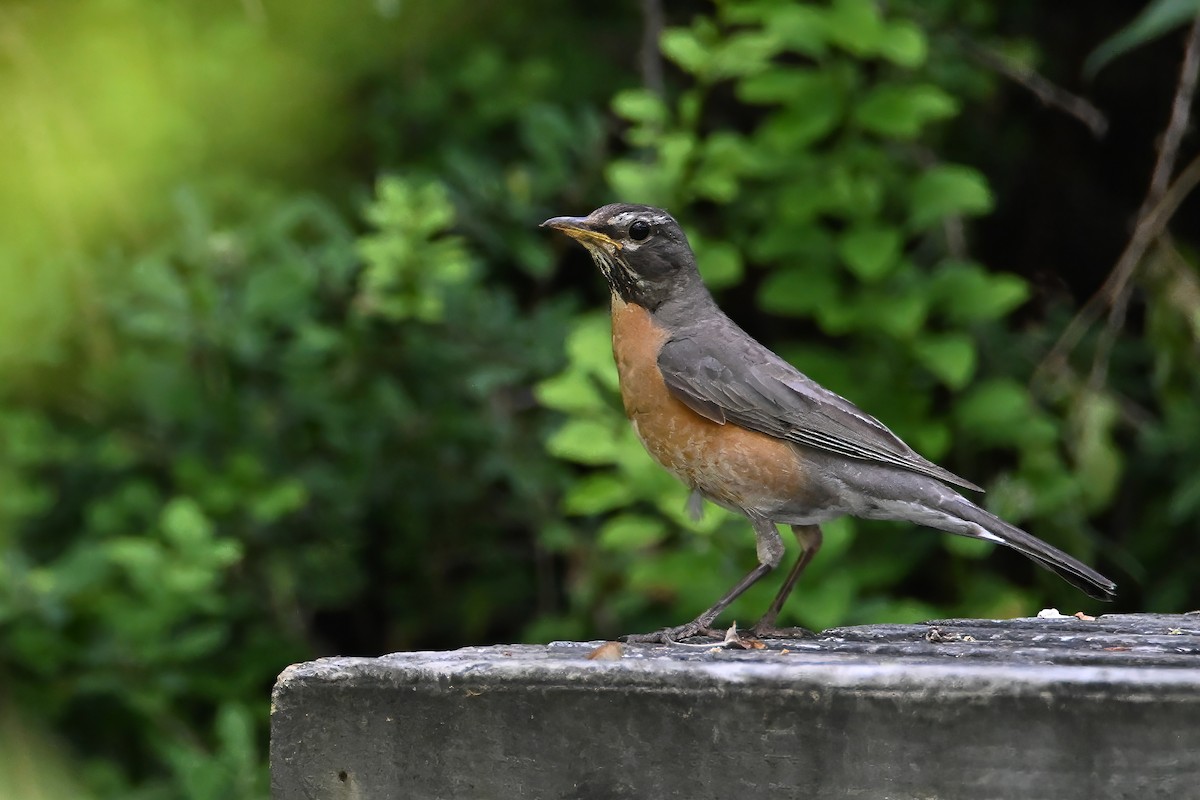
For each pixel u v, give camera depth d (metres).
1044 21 14.12
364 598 13.76
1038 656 5.77
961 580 11.83
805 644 6.58
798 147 11.26
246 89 12.75
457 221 11.84
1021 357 12.57
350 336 11.41
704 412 8.17
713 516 9.67
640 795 5.13
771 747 5.02
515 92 13.20
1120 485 13.07
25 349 11.05
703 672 5.07
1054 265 14.50
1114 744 4.76
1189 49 10.79
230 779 9.30
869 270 10.61
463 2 13.48
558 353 11.55
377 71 13.31
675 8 14.23
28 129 11.53
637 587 10.42
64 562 10.50
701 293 8.68
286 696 5.43
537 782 5.21
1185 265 11.29
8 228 11.55
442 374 11.77
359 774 5.38
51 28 11.96
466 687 5.27
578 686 5.16
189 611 10.55
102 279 11.38
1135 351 12.84
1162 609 12.60
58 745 10.86
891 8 11.98
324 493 11.56
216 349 11.11
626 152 14.09
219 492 11.00
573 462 12.41
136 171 11.90
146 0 12.23
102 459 11.31
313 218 11.98
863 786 4.95
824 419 8.10
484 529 12.74
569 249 13.10
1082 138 14.41
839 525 10.13
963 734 4.87
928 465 8.00
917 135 11.92
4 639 10.42
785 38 10.86
